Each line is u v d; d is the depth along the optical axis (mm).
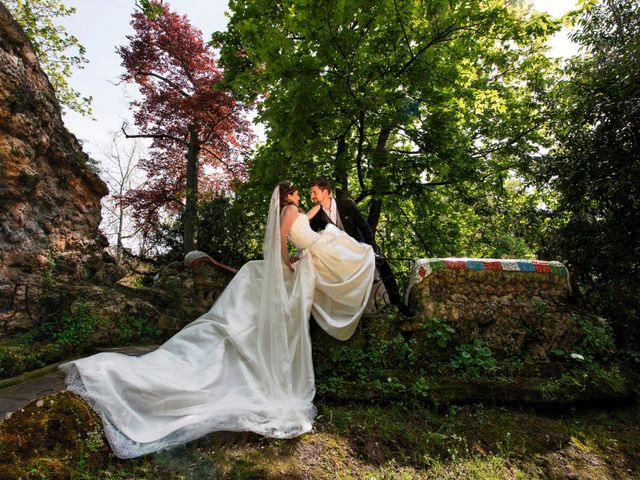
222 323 3594
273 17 10055
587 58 7180
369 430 3191
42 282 6125
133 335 6348
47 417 2502
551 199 9953
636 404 3941
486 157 10844
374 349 4012
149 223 13141
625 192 5512
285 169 9586
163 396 2887
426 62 8789
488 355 3971
